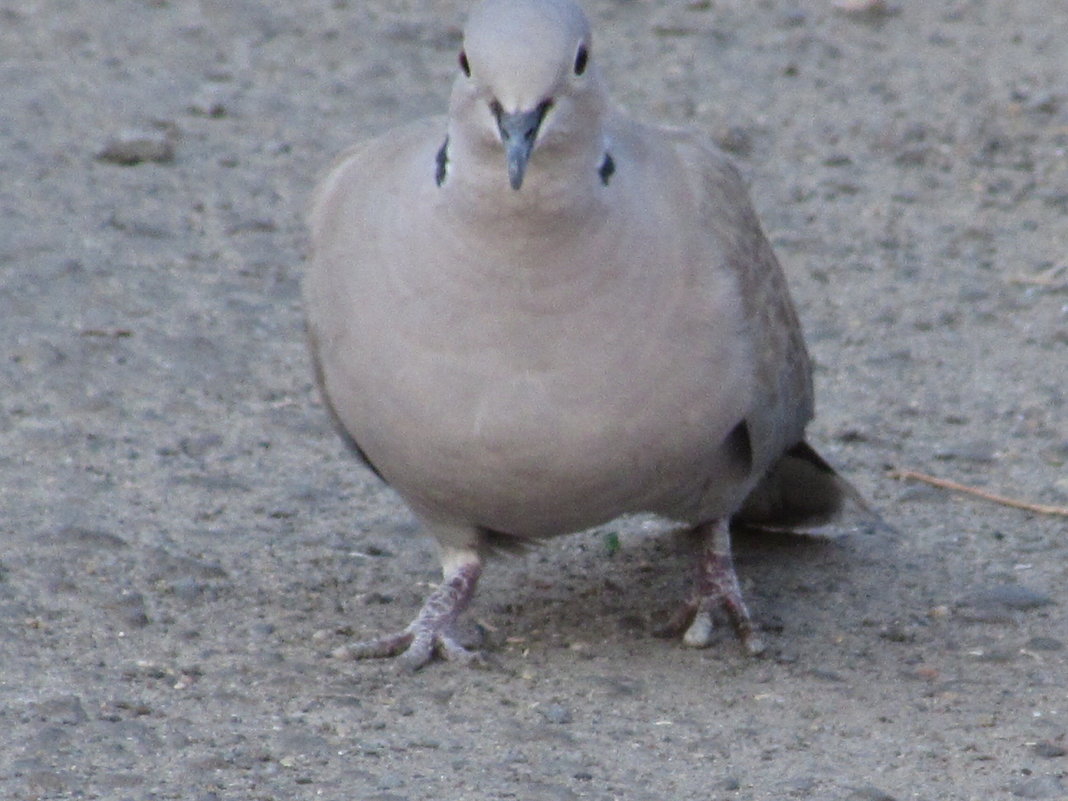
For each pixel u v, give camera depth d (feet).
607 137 28.27
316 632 32.58
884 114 61.41
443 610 32.14
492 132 26.53
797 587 35.29
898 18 70.08
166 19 68.18
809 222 53.93
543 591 35.09
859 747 28.78
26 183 54.08
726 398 29.81
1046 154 58.65
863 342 47.09
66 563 34.65
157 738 28.19
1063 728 29.58
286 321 47.24
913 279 50.55
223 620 33.04
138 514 37.29
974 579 35.65
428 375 28.48
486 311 27.96
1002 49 67.26
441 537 32.32
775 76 64.59
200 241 51.42
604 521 31.19
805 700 30.53
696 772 27.71
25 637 31.68
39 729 28.22
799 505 36.60
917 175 57.16
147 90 61.57
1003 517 38.60
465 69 27.07
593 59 27.61
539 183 27.02
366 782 26.99
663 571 35.99
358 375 29.37
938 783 27.55
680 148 31.78
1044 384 44.83
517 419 28.53
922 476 40.14
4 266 48.85
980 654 32.55
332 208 30.78
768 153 58.65
